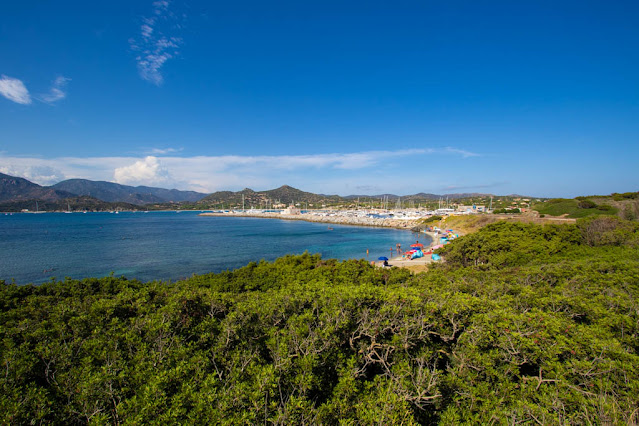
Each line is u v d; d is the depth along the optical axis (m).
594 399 5.63
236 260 51.75
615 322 8.38
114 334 6.99
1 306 11.32
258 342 7.39
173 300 8.74
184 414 4.85
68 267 44.53
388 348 6.92
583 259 20.78
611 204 56.38
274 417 4.95
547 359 6.80
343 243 74.31
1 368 5.76
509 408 5.84
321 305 8.76
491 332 7.41
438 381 6.16
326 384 6.52
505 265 24.00
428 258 50.81
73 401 5.28
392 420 4.95
